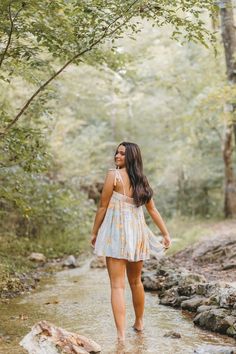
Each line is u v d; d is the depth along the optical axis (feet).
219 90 34.01
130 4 16.61
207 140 63.52
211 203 66.33
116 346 14.17
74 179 51.44
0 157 20.85
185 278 20.84
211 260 27.68
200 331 15.51
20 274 24.75
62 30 17.83
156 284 22.09
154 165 74.74
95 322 16.81
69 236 38.17
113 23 17.74
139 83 38.58
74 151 60.08
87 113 72.95
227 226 45.19
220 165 63.36
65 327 16.21
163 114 74.54
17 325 16.31
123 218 14.80
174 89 65.72
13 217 33.35
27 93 35.01
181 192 66.85
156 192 70.85
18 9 16.40
